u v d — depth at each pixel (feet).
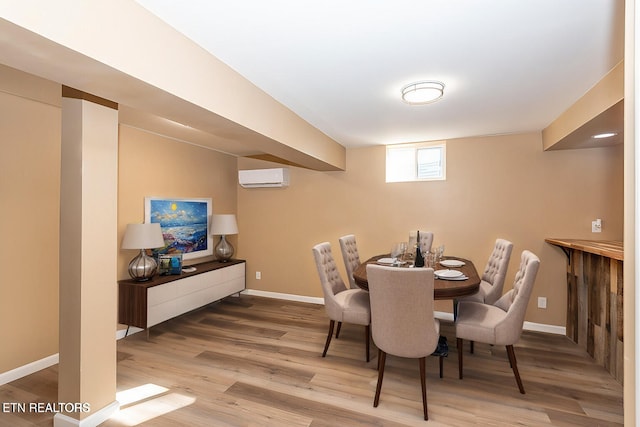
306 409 6.93
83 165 6.03
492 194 12.23
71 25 3.76
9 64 4.20
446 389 7.70
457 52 6.04
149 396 7.39
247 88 7.23
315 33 5.42
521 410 6.88
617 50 5.95
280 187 15.76
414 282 6.40
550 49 5.91
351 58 6.29
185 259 13.61
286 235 15.69
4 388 7.72
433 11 4.81
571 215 11.19
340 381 8.07
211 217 14.90
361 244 14.28
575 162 11.12
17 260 8.21
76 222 6.08
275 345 10.27
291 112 9.33
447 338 10.95
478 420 6.55
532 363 9.02
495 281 9.98
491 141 12.25
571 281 10.79
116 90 5.09
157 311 10.78
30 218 8.47
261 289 16.20
